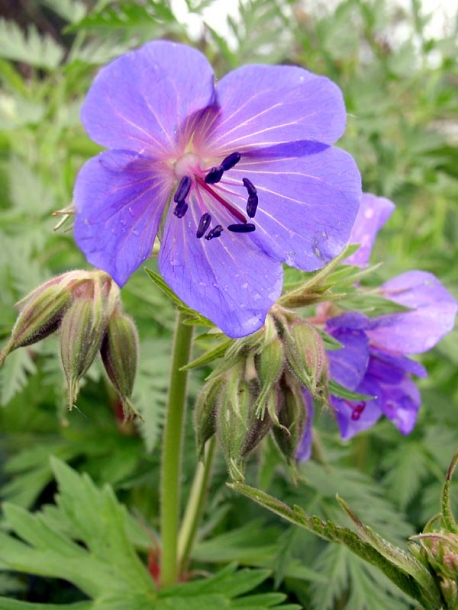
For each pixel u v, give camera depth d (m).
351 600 0.08
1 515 0.10
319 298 0.06
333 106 0.05
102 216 0.05
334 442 0.10
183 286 0.05
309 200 0.05
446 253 0.14
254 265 0.06
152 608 0.07
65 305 0.06
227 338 0.06
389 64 0.13
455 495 0.10
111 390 0.11
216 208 0.06
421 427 0.11
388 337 0.07
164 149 0.05
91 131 0.05
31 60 0.13
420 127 0.13
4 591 0.10
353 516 0.05
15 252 0.11
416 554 0.05
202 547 0.09
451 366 0.13
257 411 0.06
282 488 0.09
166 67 0.05
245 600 0.07
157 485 0.10
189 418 0.10
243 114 0.05
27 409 0.12
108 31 0.12
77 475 0.08
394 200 0.13
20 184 0.12
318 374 0.06
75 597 0.10
